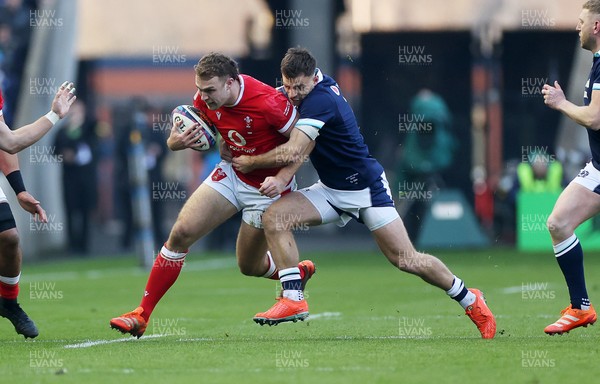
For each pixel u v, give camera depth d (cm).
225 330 3100
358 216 2744
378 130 7588
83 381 2117
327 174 2723
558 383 2062
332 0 7600
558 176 6538
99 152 7306
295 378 2122
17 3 6116
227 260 6400
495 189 7038
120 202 7375
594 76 2672
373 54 7525
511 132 7425
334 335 2922
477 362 2317
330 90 2681
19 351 2592
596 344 2612
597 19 2673
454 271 5306
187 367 2286
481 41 7300
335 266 5806
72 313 3625
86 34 8450
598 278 4812
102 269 5800
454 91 7456
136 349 2592
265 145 2705
